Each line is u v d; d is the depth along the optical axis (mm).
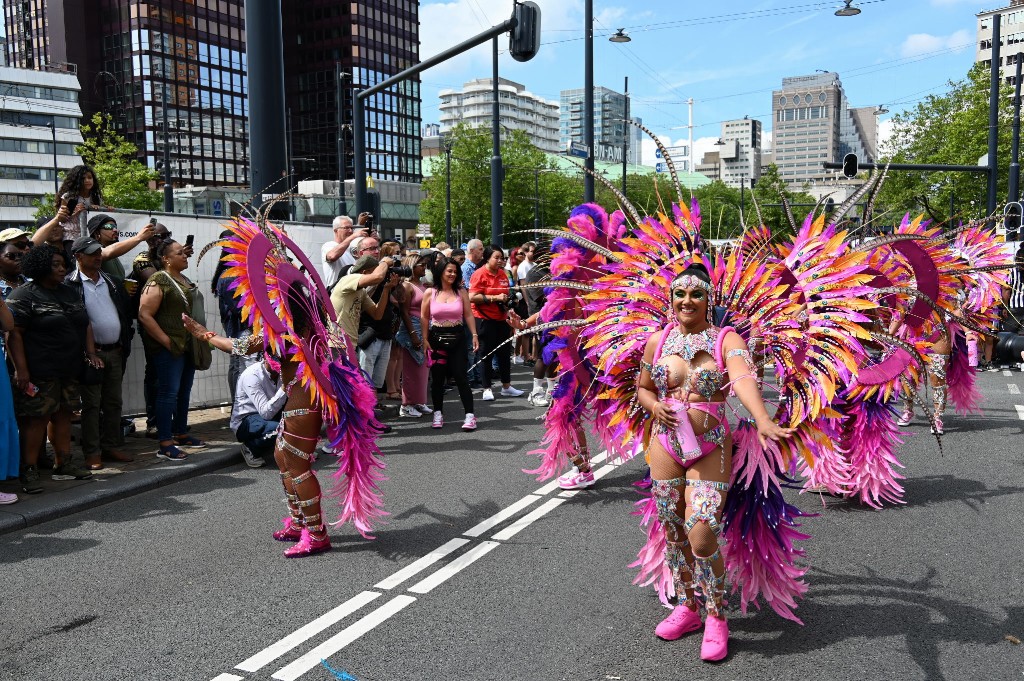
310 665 3736
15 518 5801
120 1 88188
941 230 6676
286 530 5457
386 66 106250
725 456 3818
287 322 4957
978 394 9258
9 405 6043
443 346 9086
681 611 3975
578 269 6465
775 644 3896
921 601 4367
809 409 3938
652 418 4227
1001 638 3922
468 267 12688
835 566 4914
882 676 3570
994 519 5797
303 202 54312
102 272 7305
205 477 7230
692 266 3928
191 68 90812
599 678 3592
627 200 4566
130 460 7441
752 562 4020
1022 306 14703
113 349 7301
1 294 7145
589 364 6445
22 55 103688
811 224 4312
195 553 5277
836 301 4070
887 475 6133
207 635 4062
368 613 4297
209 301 9594
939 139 45781
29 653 3900
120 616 4305
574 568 4926
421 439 8719
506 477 7109
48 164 94438
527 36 12930
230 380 8102
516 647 3893
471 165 76000
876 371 4953
